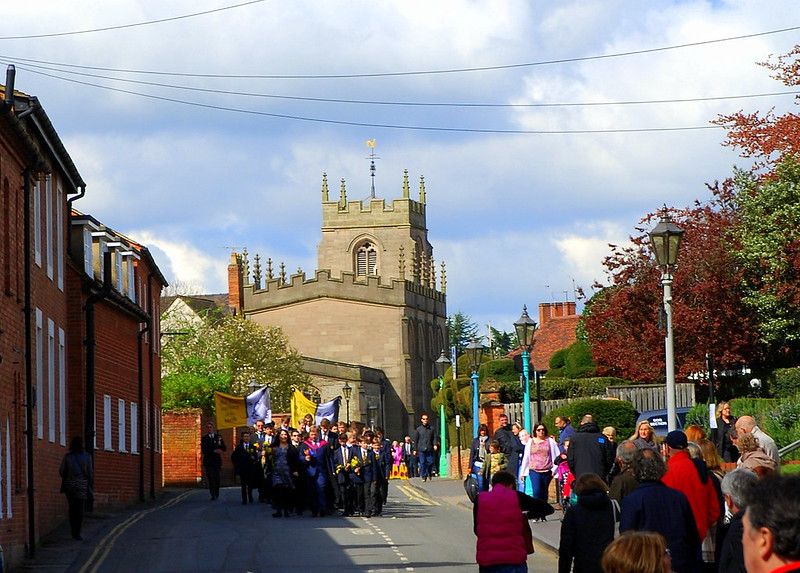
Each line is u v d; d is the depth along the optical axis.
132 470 40.00
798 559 5.03
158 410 48.09
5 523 21.08
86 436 33.00
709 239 43.97
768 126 38.03
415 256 123.81
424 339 115.62
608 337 47.12
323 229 125.56
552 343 89.25
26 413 23.83
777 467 12.29
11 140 23.09
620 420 37.44
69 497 25.48
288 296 110.12
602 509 11.95
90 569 20.77
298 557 21.62
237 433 62.69
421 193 128.12
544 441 27.31
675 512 11.35
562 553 12.00
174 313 77.69
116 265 39.53
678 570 11.24
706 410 37.44
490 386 50.75
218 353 75.25
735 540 9.25
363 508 30.36
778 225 41.59
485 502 14.03
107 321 36.78
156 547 23.75
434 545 23.41
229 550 22.89
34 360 25.72
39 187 27.47
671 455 12.97
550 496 32.66
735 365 46.12
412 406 110.56
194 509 34.91
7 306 22.52
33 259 25.95
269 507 35.00
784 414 34.91
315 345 110.19
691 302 44.78
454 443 56.78
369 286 110.31
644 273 45.44
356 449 30.34
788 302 42.09
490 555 13.90
